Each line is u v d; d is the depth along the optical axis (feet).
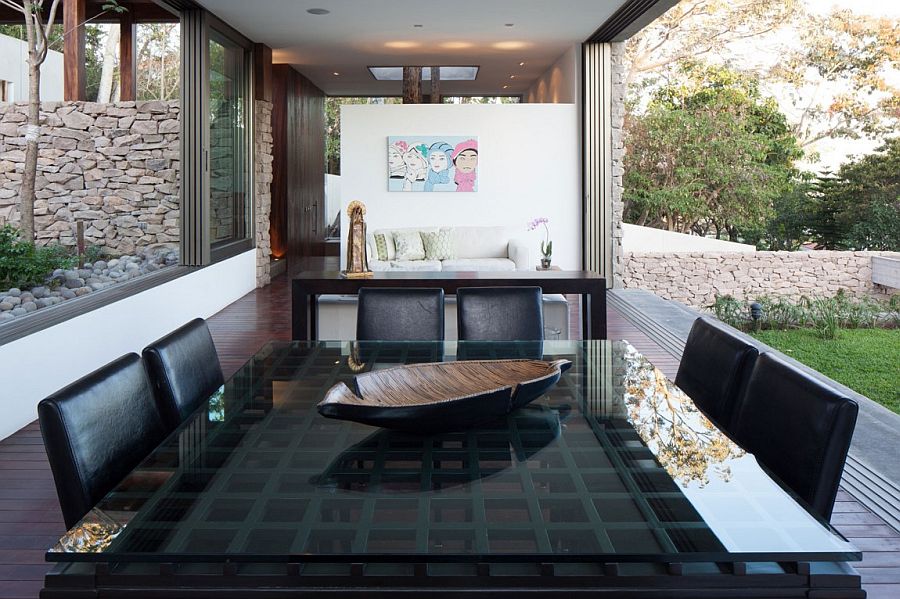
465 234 30.01
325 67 37.52
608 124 31.24
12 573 8.53
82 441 5.64
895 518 9.93
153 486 5.39
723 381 7.79
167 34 40.96
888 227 51.93
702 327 8.80
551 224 31.99
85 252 26.89
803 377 6.14
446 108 31.42
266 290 31.37
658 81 57.06
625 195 53.62
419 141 31.50
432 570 4.43
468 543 4.49
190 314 23.77
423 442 6.30
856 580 4.41
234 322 24.52
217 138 26.99
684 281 45.80
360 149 31.58
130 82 29.78
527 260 28.07
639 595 4.41
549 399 7.64
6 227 20.48
